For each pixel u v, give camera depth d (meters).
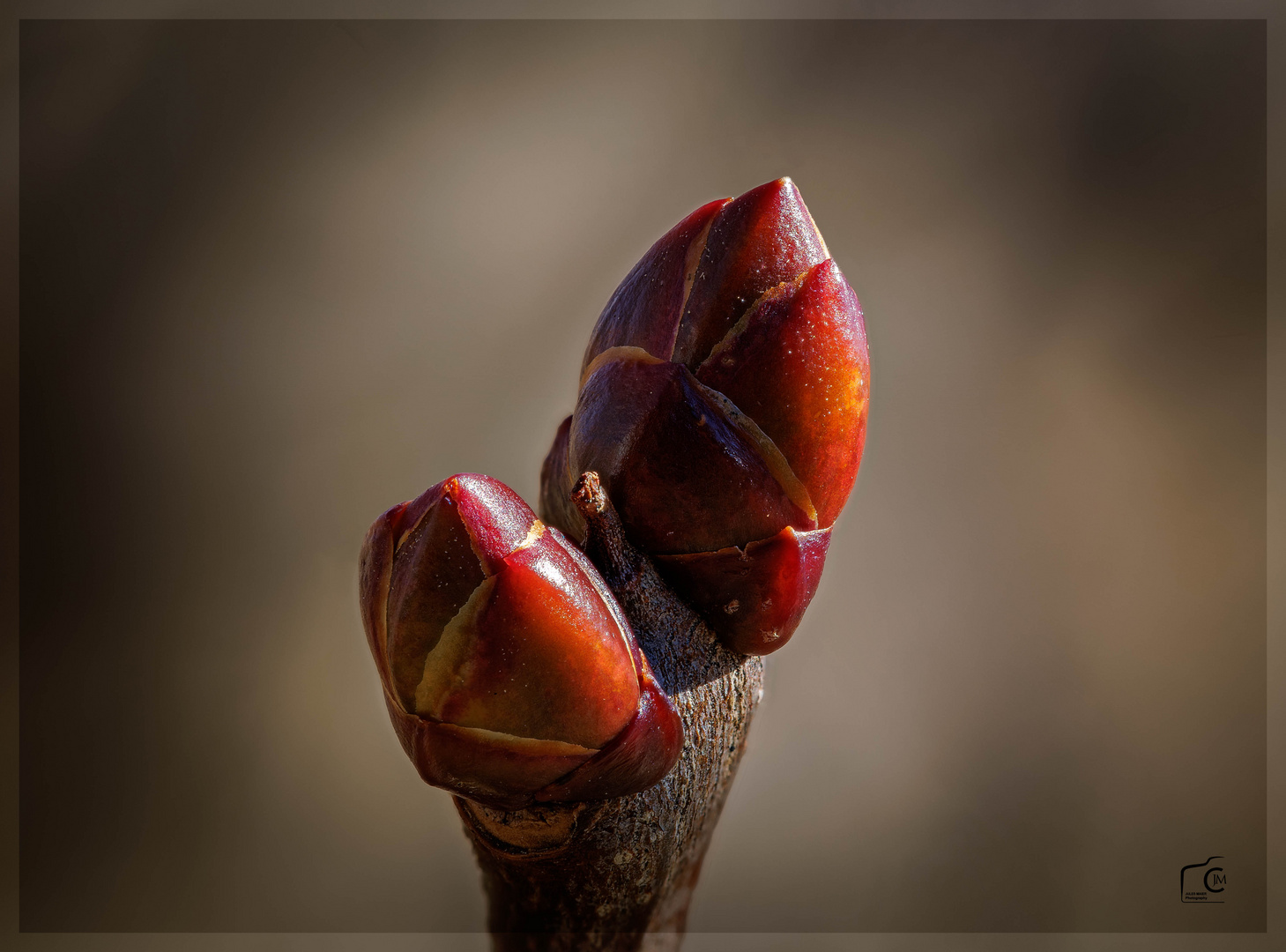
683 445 0.07
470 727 0.07
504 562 0.07
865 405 0.07
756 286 0.07
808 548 0.07
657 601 0.07
